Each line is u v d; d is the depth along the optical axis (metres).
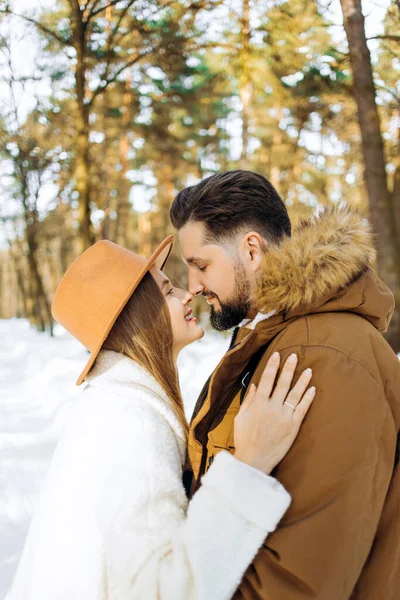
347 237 1.31
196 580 1.11
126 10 9.98
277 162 16.41
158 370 1.54
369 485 1.14
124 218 23.97
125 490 1.24
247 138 13.42
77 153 11.91
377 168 7.96
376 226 7.96
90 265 1.57
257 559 1.13
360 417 1.15
